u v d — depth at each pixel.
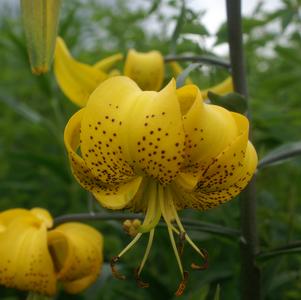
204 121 0.13
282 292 0.26
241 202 0.19
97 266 0.20
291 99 0.34
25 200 0.34
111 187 0.15
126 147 0.13
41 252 0.18
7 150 0.32
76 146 0.15
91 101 0.13
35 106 0.41
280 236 0.26
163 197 0.15
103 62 0.21
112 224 0.23
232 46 0.19
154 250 0.27
